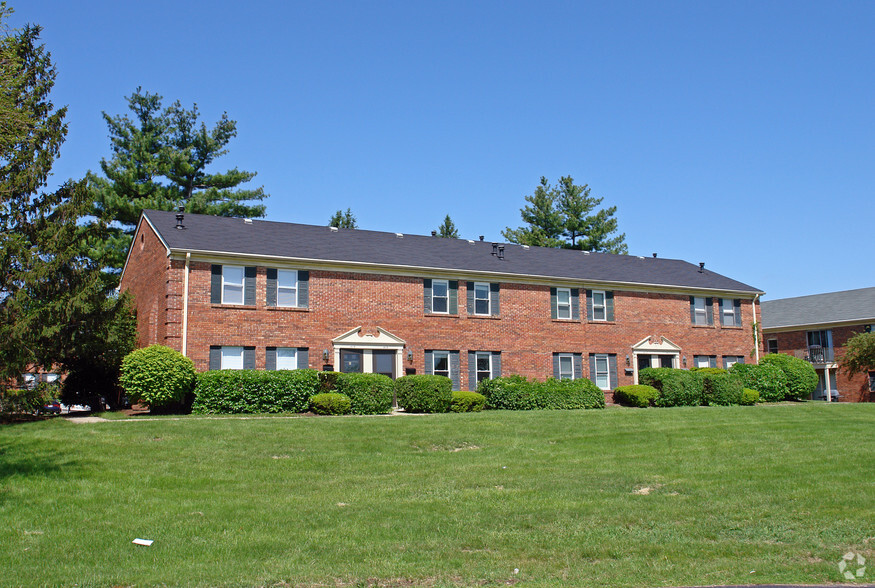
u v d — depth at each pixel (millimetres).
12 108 18891
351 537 10422
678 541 10242
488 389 29422
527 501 12578
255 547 9891
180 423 20047
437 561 9367
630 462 16156
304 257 28344
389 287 30109
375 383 25750
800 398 36594
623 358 34750
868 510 11625
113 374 26953
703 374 32844
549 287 33688
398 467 15727
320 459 16375
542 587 8398
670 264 41344
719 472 14844
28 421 21281
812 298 52938
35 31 23891
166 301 26125
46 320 22094
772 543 10125
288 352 27906
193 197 42500
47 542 10023
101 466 14922
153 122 45031
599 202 63062
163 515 11508
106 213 25375
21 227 23234
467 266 32281
